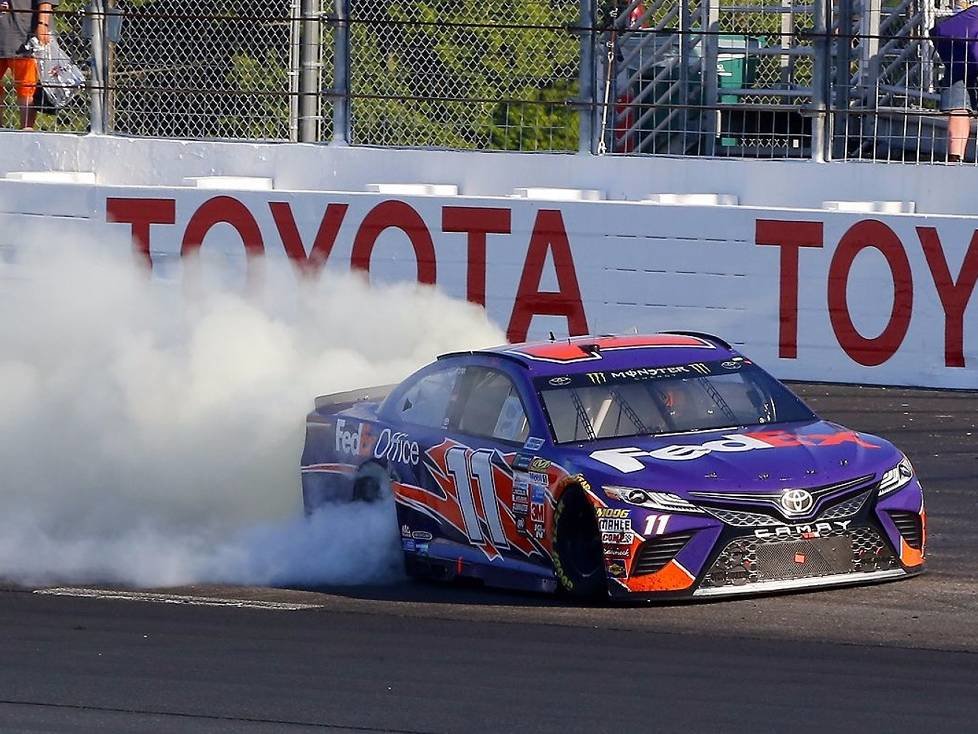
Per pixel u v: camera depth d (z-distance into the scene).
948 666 23.34
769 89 53.66
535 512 28.45
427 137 56.56
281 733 20.95
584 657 24.31
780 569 27.06
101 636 26.58
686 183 53.19
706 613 26.64
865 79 55.16
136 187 53.25
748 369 31.31
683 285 48.62
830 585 27.39
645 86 56.25
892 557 27.84
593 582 27.56
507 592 29.39
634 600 26.84
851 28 52.62
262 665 24.44
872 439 29.36
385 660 24.56
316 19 55.59
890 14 55.50
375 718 21.50
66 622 27.66
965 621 25.94
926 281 46.50
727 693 22.17
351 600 29.17
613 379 30.39
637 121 55.19
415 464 31.31
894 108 51.97
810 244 47.38
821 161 52.19
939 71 54.06
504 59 55.00
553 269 49.69
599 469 27.56
